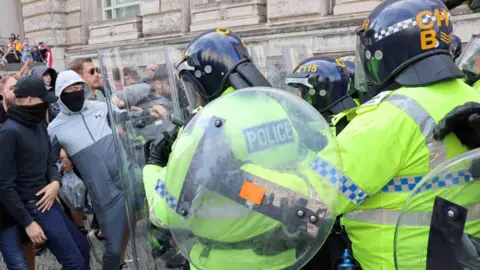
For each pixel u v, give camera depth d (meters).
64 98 2.72
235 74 1.61
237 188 1.15
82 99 2.79
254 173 1.15
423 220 1.02
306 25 7.62
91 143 2.74
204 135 1.18
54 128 2.78
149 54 2.23
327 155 1.17
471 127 1.16
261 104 1.21
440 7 1.29
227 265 1.22
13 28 18.25
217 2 9.54
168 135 1.76
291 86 2.42
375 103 1.25
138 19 11.47
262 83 1.61
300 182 1.15
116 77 2.12
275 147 1.17
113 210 2.74
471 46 2.51
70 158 2.83
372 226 1.27
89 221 4.54
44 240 2.52
